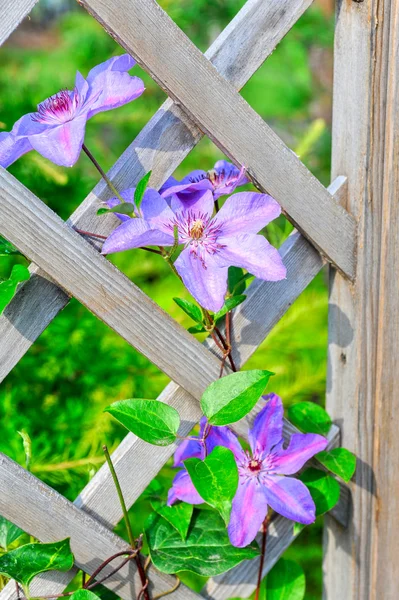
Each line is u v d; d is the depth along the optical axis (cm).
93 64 182
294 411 120
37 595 111
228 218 105
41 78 191
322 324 165
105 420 140
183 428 112
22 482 107
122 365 146
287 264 114
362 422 122
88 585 111
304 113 237
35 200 101
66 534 110
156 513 116
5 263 140
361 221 115
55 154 99
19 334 104
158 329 107
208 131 105
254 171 108
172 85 103
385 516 125
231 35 105
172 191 105
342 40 112
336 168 116
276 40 106
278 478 112
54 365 143
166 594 116
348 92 113
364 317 119
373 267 117
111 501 111
